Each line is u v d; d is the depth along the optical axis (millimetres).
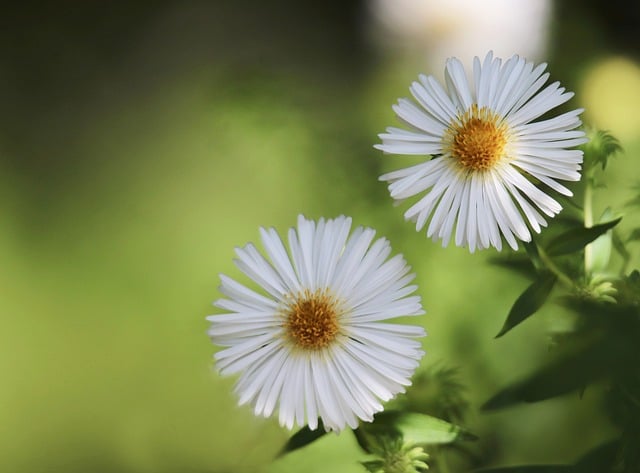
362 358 344
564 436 350
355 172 418
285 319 347
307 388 343
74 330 518
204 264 493
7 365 509
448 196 354
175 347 475
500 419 355
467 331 373
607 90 490
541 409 352
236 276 471
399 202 357
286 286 350
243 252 352
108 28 797
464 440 349
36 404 491
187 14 782
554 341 350
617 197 384
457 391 362
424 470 356
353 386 343
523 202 351
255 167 433
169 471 396
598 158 369
